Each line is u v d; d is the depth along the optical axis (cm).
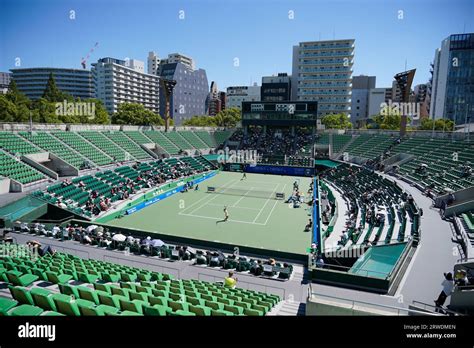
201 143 8531
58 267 1928
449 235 2539
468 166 3909
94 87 18075
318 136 8269
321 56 13975
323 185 5434
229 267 2456
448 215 2984
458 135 5306
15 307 1338
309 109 7925
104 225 3244
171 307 1427
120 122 9875
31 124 5312
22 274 1720
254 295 1859
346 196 4694
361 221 3303
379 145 6700
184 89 17675
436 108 8356
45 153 4775
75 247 2747
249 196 5078
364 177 5294
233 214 4075
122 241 2750
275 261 2597
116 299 1397
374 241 2581
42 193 3700
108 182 4725
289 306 1812
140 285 1789
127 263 2491
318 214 3794
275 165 7219
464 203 2908
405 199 3497
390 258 2306
